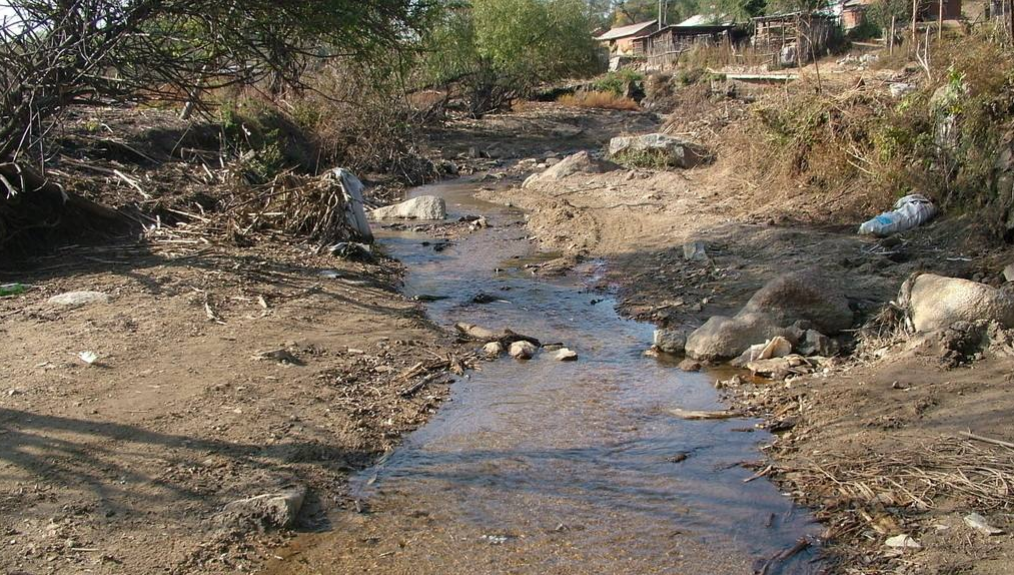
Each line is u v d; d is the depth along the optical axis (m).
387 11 10.07
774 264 11.22
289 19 9.59
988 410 6.45
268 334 8.58
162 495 5.59
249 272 10.66
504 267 12.52
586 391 7.76
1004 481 5.53
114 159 14.80
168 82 10.05
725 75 33.12
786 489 5.84
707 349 8.50
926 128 12.58
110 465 5.86
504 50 34.03
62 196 11.39
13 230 10.68
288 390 7.30
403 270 12.27
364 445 6.54
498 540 5.29
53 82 9.66
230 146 17.38
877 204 12.60
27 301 9.10
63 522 5.21
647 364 8.46
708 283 10.85
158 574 4.84
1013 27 12.30
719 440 6.68
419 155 23.66
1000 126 10.86
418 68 28.98
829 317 8.75
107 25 9.30
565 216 15.34
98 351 7.75
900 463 5.91
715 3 54.28
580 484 6.00
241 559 5.05
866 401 6.93
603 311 10.30
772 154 15.45
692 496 5.80
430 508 5.69
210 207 13.75
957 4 30.83
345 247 12.27
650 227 14.05
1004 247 10.12
